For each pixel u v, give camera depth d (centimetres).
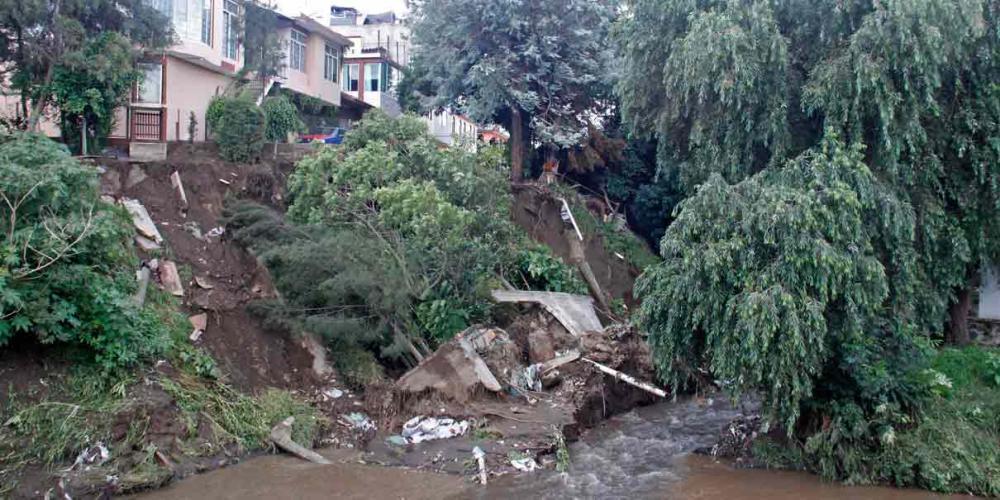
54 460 1149
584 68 2719
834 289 1196
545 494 1238
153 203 1834
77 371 1266
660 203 2975
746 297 1205
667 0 1736
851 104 1452
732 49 1499
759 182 1387
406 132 1958
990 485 1220
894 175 1455
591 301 2211
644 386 1725
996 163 1538
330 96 3362
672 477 1338
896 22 1395
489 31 2622
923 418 1316
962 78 1582
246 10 2717
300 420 1446
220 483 1228
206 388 1410
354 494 1206
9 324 1162
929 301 1547
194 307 1591
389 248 1725
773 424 1395
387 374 1712
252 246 1753
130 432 1226
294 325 1619
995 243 1636
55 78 1883
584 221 2736
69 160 1327
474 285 1858
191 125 2244
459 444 1434
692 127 1764
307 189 1739
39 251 1186
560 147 2880
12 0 1744
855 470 1297
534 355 1864
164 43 2214
